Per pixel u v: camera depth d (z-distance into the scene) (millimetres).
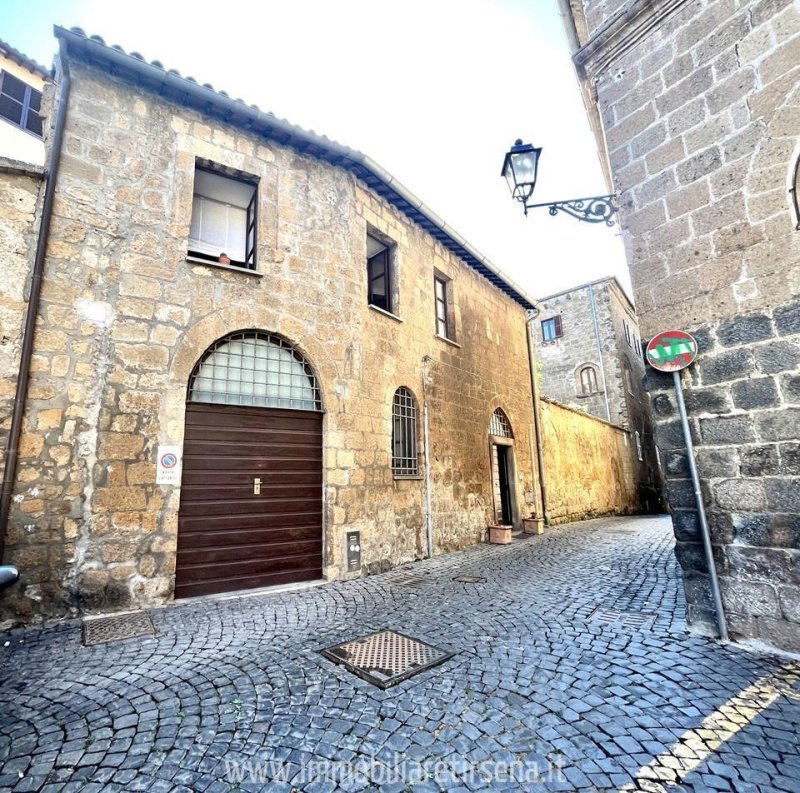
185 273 6109
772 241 3973
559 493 14742
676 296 4512
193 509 5828
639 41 4965
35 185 5328
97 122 5789
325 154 7762
